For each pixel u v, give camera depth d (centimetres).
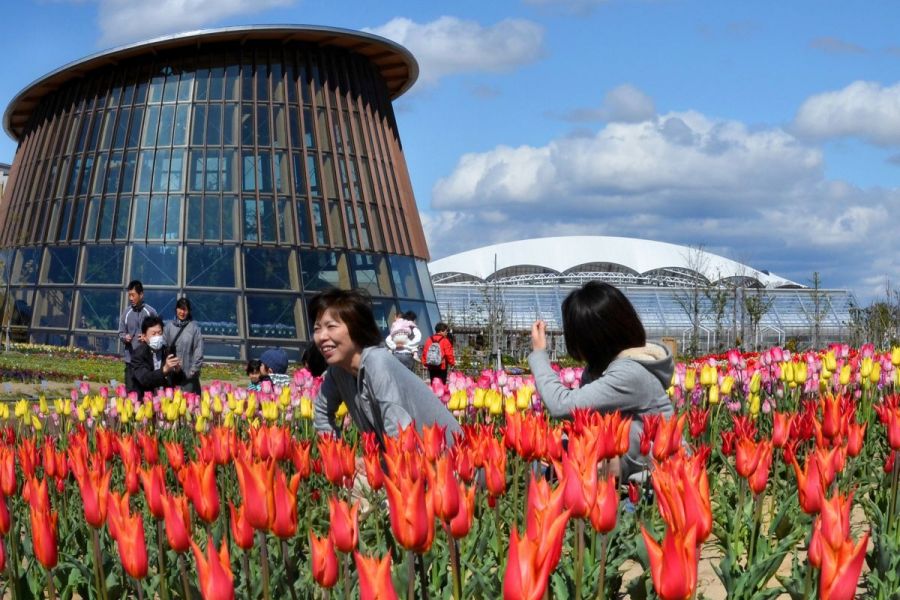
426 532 274
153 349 1420
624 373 612
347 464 418
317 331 632
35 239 5119
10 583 442
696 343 4731
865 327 3866
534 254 10500
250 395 883
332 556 285
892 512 488
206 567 253
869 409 797
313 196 4778
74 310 4731
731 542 506
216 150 4778
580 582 327
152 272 4625
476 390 737
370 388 604
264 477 311
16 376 3078
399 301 4900
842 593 243
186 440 997
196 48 4928
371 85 5247
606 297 636
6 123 6109
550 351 5531
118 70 5050
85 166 5003
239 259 4600
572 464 304
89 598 454
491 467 407
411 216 5297
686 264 10256
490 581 400
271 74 4906
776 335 7081
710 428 789
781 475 709
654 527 484
